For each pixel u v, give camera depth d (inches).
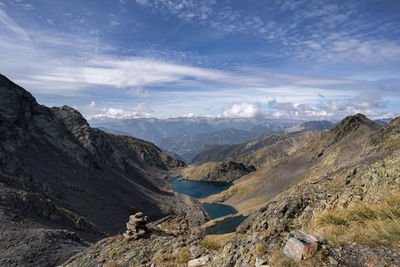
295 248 225.9
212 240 458.0
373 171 394.0
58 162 4099.4
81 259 623.2
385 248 194.7
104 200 3683.6
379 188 346.6
